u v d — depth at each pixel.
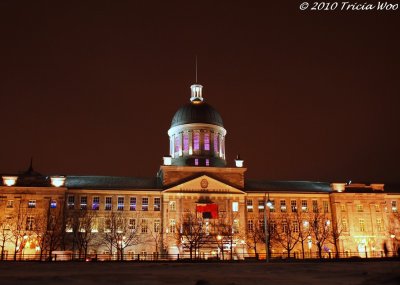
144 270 38.94
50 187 88.19
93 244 86.88
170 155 98.94
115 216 88.75
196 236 82.50
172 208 90.62
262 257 87.25
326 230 91.31
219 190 92.75
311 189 102.56
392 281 25.28
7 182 87.94
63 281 25.97
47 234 81.88
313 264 51.78
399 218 98.50
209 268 42.75
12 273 33.97
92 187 91.00
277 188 101.00
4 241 79.62
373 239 96.00
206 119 104.00
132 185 95.06
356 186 100.56
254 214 95.06
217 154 103.06
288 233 87.50
